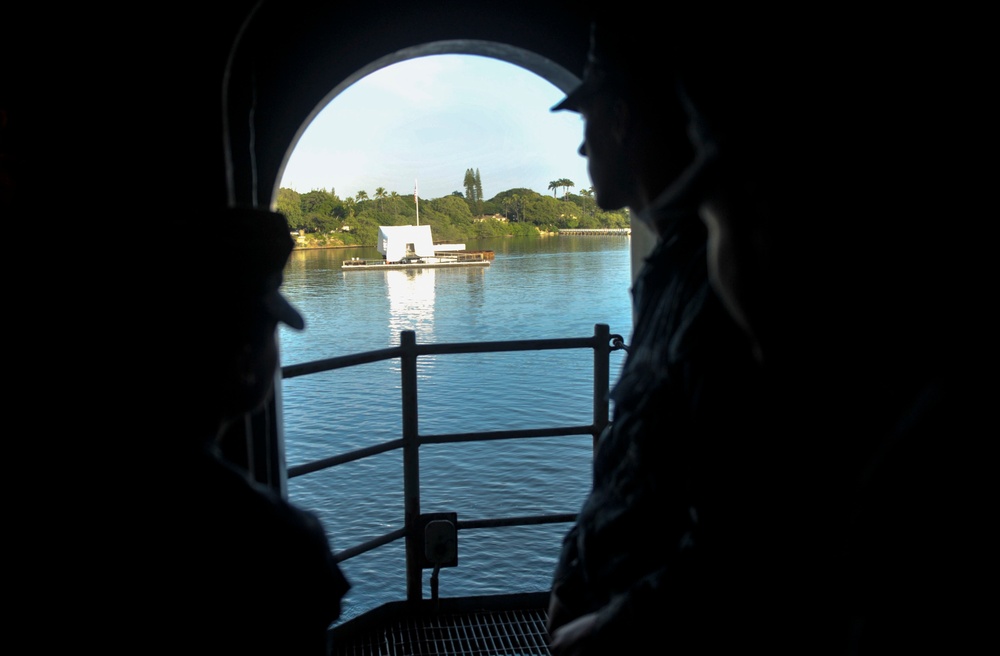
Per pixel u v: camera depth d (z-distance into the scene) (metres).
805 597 1.01
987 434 0.67
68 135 1.80
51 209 1.79
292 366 2.34
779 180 0.80
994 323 0.70
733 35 0.87
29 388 0.93
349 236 102.50
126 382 0.95
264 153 2.09
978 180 0.72
